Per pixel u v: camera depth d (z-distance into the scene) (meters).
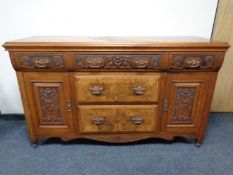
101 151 1.42
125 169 1.25
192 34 1.64
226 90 1.91
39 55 1.15
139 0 1.53
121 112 1.32
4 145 1.49
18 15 1.54
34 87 1.26
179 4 1.54
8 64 1.67
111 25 1.59
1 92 1.76
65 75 1.23
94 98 1.28
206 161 1.33
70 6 1.53
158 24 1.60
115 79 1.23
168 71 1.23
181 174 1.22
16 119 1.85
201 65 1.20
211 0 1.54
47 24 1.58
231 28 1.66
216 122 1.83
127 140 1.42
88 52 1.15
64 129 1.38
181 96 1.31
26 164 1.29
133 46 1.13
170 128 1.39
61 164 1.29
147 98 1.29
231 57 1.77
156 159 1.34
